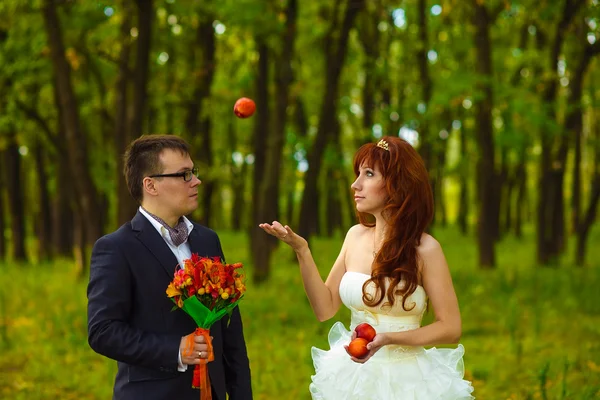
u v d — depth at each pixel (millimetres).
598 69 16953
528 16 15789
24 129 15648
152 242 2879
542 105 12727
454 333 3023
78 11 12875
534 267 14523
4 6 12219
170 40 14742
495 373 6629
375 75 16594
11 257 19562
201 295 2727
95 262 2840
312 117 22828
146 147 2932
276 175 12500
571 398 5656
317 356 3451
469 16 15477
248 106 3059
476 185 22562
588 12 13492
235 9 11469
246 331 8414
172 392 2812
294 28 12539
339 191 24125
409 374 3164
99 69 15203
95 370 6891
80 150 12375
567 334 8297
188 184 2939
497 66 16484
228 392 3084
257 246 12320
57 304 10195
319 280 3254
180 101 15391
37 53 13234
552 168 15117
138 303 2826
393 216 3076
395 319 3154
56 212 19594
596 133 23328
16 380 6594
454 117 13930
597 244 23672
